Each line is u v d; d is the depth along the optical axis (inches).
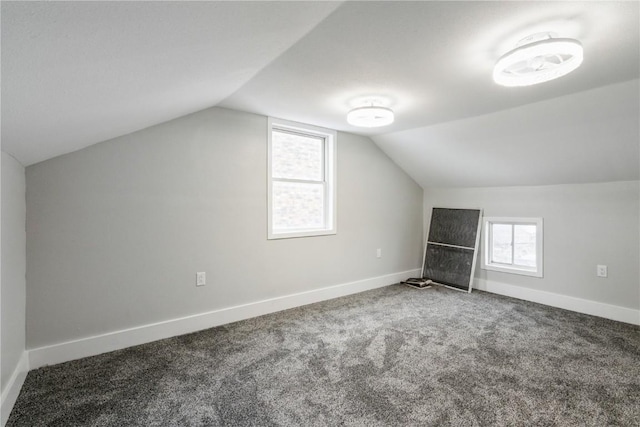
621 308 121.2
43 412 67.9
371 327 114.2
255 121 124.1
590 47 66.1
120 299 98.6
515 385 77.8
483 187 163.2
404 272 183.6
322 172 149.6
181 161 108.3
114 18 34.0
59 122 61.5
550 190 139.7
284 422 65.1
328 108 114.0
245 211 122.7
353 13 53.3
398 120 127.5
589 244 129.1
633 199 118.6
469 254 164.2
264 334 108.4
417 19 55.6
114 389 76.4
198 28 43.8
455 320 121.0
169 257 106.8
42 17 29.4
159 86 64.3
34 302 86.0
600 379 80.1
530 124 113.7
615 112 95.8
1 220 66.7
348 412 68.1
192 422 65.1
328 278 149.4
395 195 177.6
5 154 68.8
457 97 99.3
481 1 50.3
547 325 116.1
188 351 96.1
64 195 89.6
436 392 75.1
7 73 36.8
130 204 99.6
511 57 61.6
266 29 52.6
